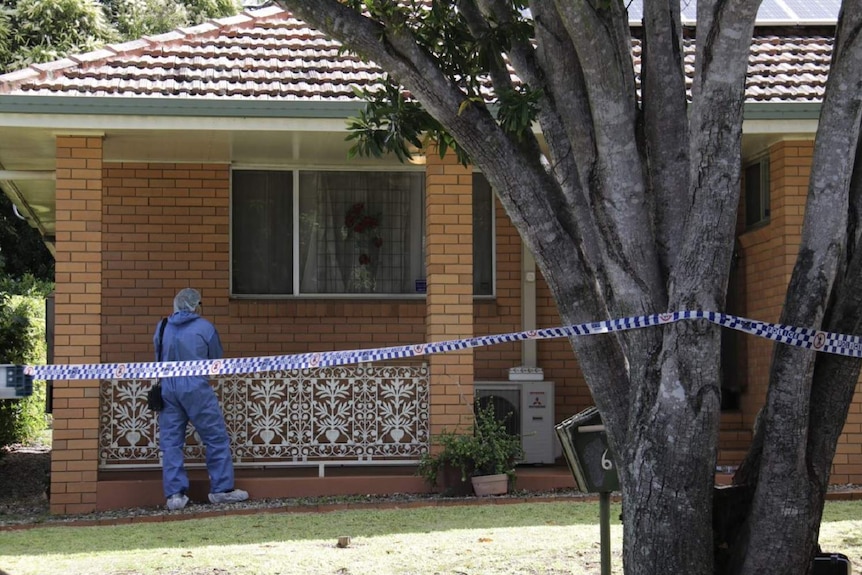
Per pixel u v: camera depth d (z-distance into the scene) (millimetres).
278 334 17250
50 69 14961
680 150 7789
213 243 17250
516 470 15836
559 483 14977
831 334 7473
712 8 7391
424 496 14578
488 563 10023
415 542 10953
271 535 11562
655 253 7664
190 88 14734
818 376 7715
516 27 8609
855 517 12250
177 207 17234
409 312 17422
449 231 15039
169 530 12062
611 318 7789
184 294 14383
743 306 17078
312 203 17672
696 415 7297
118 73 15117
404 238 17766
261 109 14477
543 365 17578
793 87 15656
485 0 8805
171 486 13828
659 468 7348
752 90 15469
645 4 7883
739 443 16656
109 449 14508
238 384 14938
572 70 7941
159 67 15430
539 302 17641
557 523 12141
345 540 10820
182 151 16609
